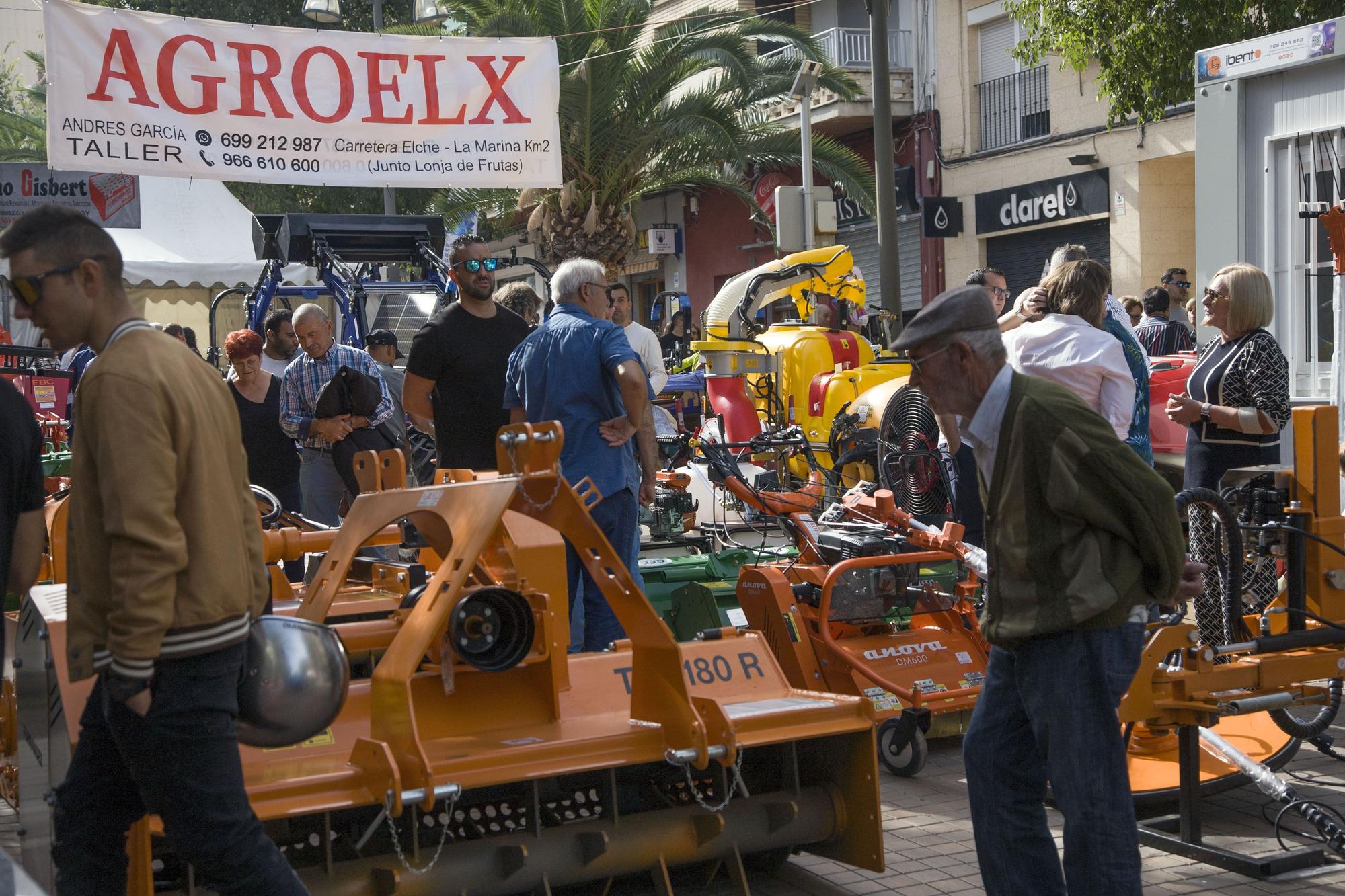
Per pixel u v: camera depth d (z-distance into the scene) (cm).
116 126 859
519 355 609
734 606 662
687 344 1636
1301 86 838
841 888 415
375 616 469
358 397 723
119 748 293
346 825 366
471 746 362
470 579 403
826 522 619
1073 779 314
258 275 1702
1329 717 502
